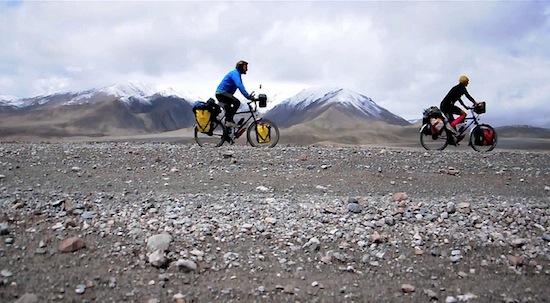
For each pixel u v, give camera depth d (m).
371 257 5.93
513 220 7.15
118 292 4.78
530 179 10.00
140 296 4.73
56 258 5.34
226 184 8.83
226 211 7.01
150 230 6.20
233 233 6.31
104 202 7.15
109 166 9.81
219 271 5.41
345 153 11.75
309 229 6.53
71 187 8.03
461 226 6.86
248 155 11.19
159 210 6.93
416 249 6.14
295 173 9.80
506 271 5.75
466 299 4.99
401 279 5.46
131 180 8.82
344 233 6.48
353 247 6.16
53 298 4.55
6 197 6.96
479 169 10.63
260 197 7.92
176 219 6.60
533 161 11.62
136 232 6.07
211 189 8.44
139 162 10.23
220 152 11.38
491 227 6.86
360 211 7.26
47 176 8.74
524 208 7.58
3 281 4.75
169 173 9.49
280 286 5.10
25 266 5.10
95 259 5.41
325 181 9.29
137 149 11.48
